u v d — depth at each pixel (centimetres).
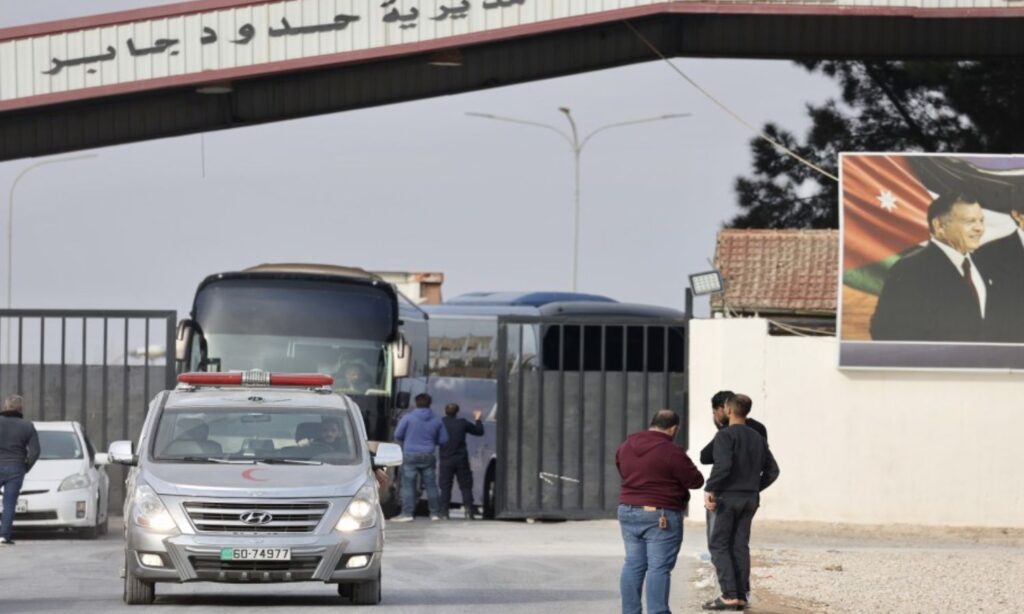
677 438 5719
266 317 5925
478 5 6881
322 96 7500
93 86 6925
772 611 3183
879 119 9819
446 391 7450
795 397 5578
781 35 7488
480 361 7369
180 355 5866
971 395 5581
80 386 6181
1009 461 5556
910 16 6838
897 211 5638
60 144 7375
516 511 5853
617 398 5859
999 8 6769
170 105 7412
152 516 3005
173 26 6912
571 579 3825
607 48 7494
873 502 5559
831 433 5575
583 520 5869
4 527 4875
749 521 3219
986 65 9556
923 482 5569
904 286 5609
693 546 4844
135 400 6178
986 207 5631
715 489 3189
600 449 5866
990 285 5606
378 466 3272
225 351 5888
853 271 5619
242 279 5962
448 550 4659
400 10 6900
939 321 5594
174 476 3062
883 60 7612
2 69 6944
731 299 6844
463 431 6356
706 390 5609
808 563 4203
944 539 5341
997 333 5588
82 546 4866
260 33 6912
